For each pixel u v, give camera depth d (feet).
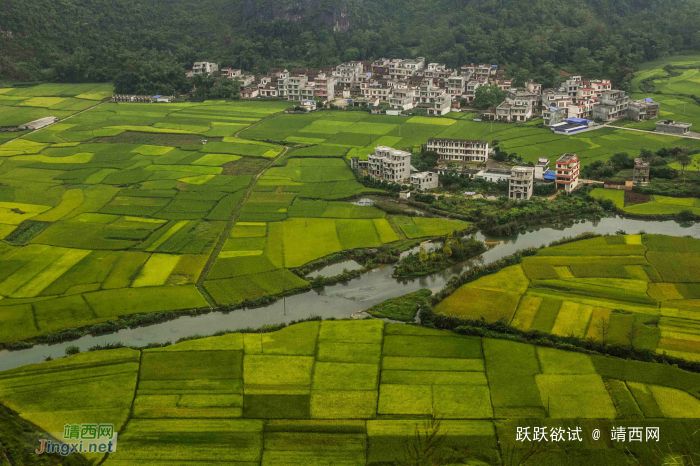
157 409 434.71
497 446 392.47
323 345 506.89
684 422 403.13
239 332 529.04
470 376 462.19
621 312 543.80
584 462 376.89
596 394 437.17
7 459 390.42
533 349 492.95
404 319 553.23
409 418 420.77
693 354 479.82
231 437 407.64
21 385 460.14
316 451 395.96
